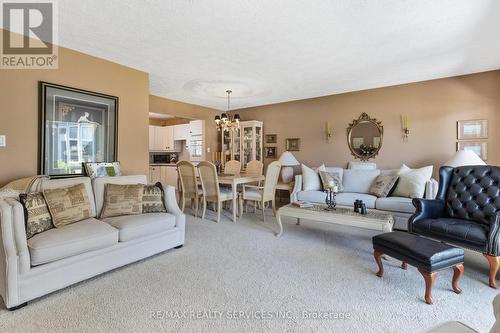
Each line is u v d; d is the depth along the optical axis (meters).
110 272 2.40
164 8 2.32
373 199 3.88
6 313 1.78
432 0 2.21
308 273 2.40
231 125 4.96
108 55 3.43
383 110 4.96
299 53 3.33
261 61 3.61
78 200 2.54
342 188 4.51
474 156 3.73
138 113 3.99
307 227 3.96
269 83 4.67
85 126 3.38
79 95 3.31
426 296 1.93
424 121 4.57
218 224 4.11
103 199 2.86
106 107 3.60
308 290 2.11
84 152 3.38
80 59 3.31
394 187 4.02
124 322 1.70
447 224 2.50
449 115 4.36
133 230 2.53
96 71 3.48
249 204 5.89
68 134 3.22
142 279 2.28
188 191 4.71
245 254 2.86
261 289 2.12
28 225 2.07
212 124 6.98
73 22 2.59
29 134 2.92
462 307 1.87
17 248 1.85
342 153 5.45
